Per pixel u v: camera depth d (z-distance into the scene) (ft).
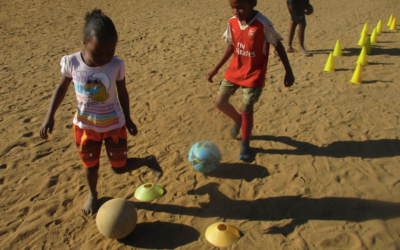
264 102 18.69
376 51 27.86
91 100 9.86
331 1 52.47
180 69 24.56
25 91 21.58
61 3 52.60
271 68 24.23
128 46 30.86
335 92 19.72
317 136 15.08
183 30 36.14
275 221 10.58
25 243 10.12
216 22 39.93
